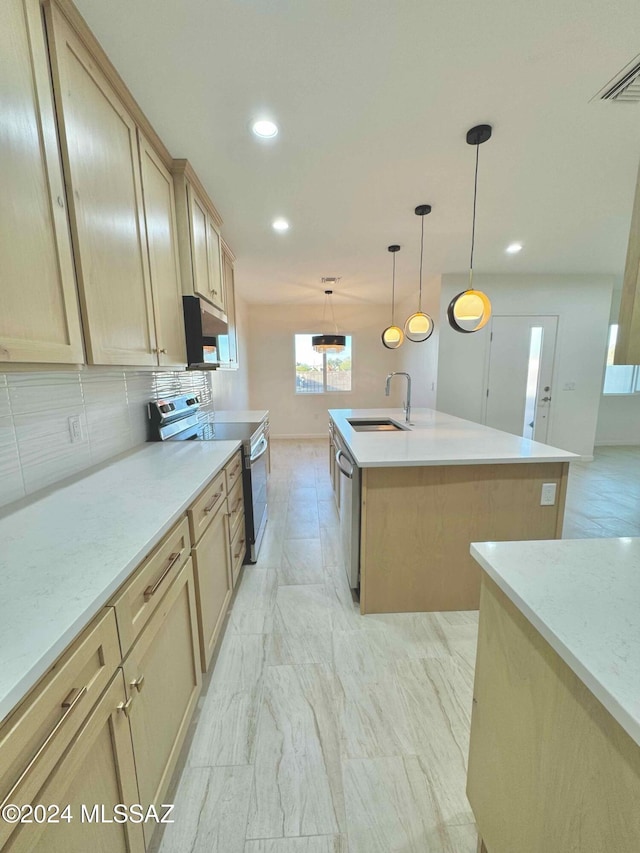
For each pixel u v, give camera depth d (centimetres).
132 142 151
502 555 86
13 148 87
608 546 90
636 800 48
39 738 56
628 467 465
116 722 78
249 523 242
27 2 92
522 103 157
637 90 149
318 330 655
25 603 69
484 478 188
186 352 215
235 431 273
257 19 115
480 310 215
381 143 183
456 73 139
